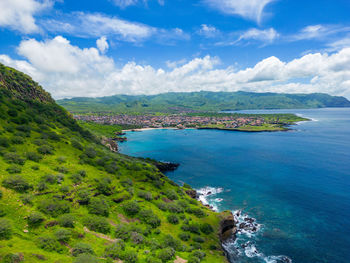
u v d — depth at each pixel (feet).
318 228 220.23
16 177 152.25
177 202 234.79
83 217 154.51
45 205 142.92
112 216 175.52
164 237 167.84
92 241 129.59
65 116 449.48
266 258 178.60
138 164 334.85
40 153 225.56
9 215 122.21
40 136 268.00
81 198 172.24
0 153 185.78
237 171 406.41
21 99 354.13
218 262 154.10
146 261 126.52
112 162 297.53
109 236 145.59
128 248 136.56
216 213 232.94
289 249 190.08
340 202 271.08
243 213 253.65
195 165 456.04
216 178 374.02
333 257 178.60
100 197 190.70
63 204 151.43
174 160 500.33
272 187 325.62
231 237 208.85
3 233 101.96
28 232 116.67
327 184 328.08
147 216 187.01
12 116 280.51
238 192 312.71
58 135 303.89
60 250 108.47
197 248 165.89
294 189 315.17
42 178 174.91
